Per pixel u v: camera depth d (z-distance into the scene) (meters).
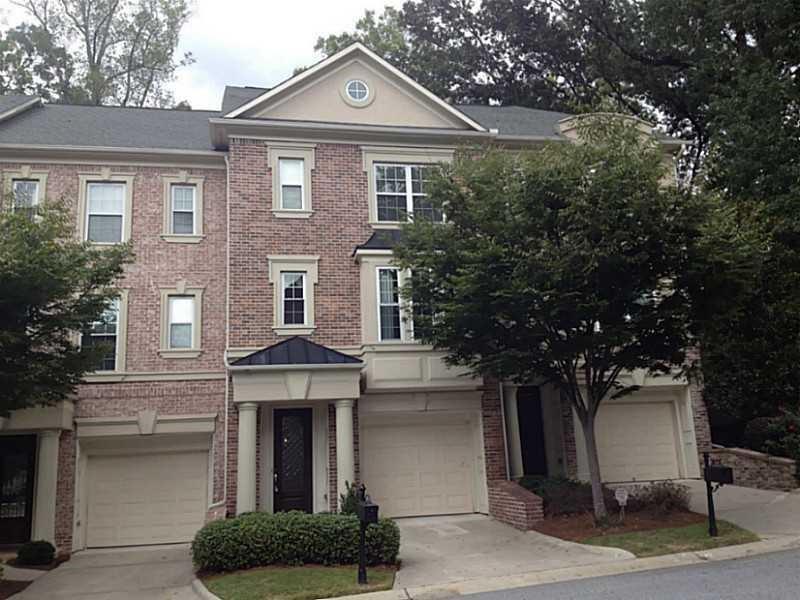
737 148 19.92
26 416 14.73
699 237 11.64
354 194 17.62
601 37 30.23
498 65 34.50
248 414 14.36
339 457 14.57
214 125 16.97
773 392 18.19
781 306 16.39
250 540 11.45
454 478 16.86
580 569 10.27
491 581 9.96
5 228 11.11
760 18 22.03
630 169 11.66
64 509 15.30
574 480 16.28
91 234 17.08
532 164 12.70
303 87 17.92
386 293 16.83
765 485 16.80
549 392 19.05
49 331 11.52
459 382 16.50
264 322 16.41
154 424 16.25
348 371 14.89
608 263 11.68
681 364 13.98
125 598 10.69
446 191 13.85
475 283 12.30
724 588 8.29
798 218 16.97
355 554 11.45
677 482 17.98
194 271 17.38
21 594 11.30
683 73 28.33
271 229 16.94
